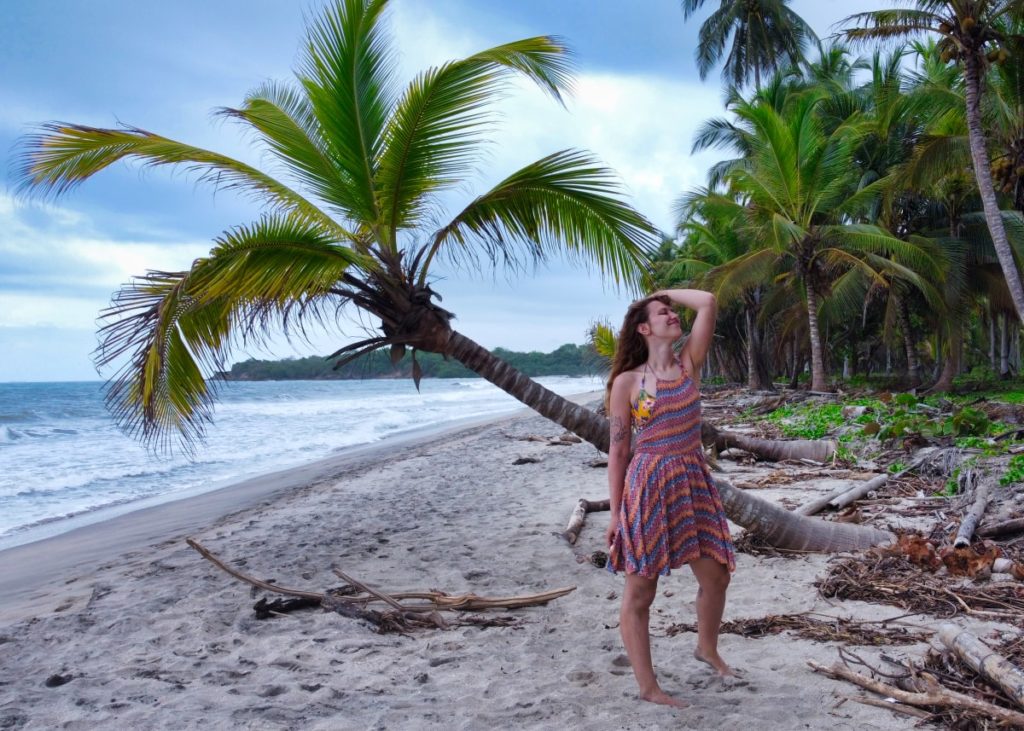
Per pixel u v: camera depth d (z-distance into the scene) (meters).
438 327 6.50
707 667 3.56
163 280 5.86
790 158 19.92
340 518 8.83
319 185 7.10
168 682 3.88
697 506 3.18
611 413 3.29
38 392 87.12
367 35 6.71
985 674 3.08
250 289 5.96
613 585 5.27
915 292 23.80
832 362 43.69
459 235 6.91
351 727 3.21
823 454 10.38
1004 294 21.50
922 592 4.46
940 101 16.80
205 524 9.78
